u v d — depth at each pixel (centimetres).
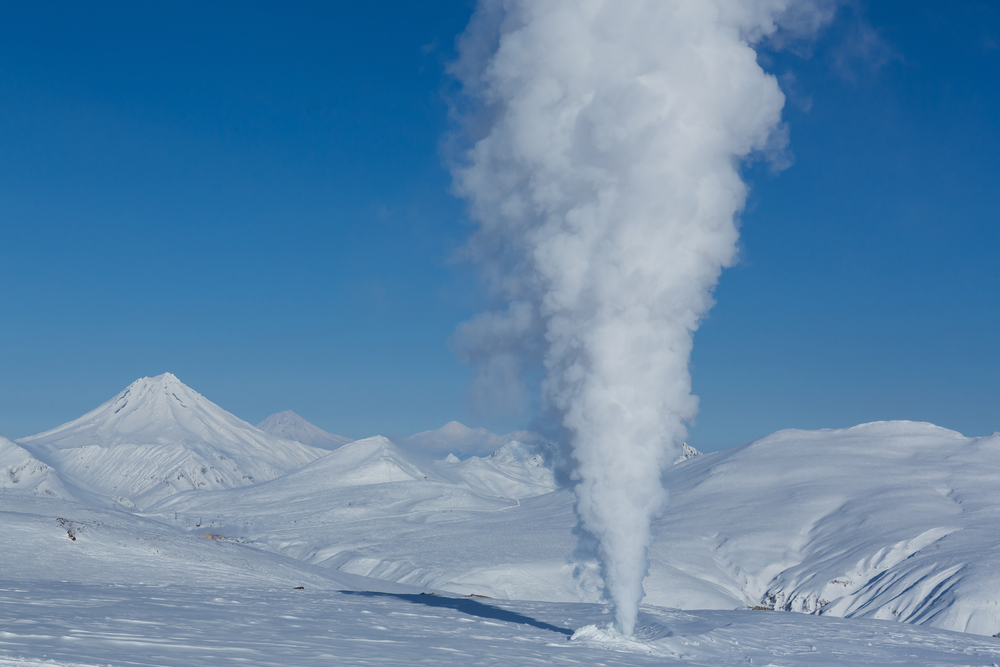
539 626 4000
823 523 18512
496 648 3056
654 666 2878
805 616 5412
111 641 2473
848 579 14475
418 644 3041
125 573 5619
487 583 14825
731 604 13912
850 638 4325
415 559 17962
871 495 19762
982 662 3675
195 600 4138
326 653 2642
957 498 18612
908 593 12619
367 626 3534
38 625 2708
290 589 5562
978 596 11225
